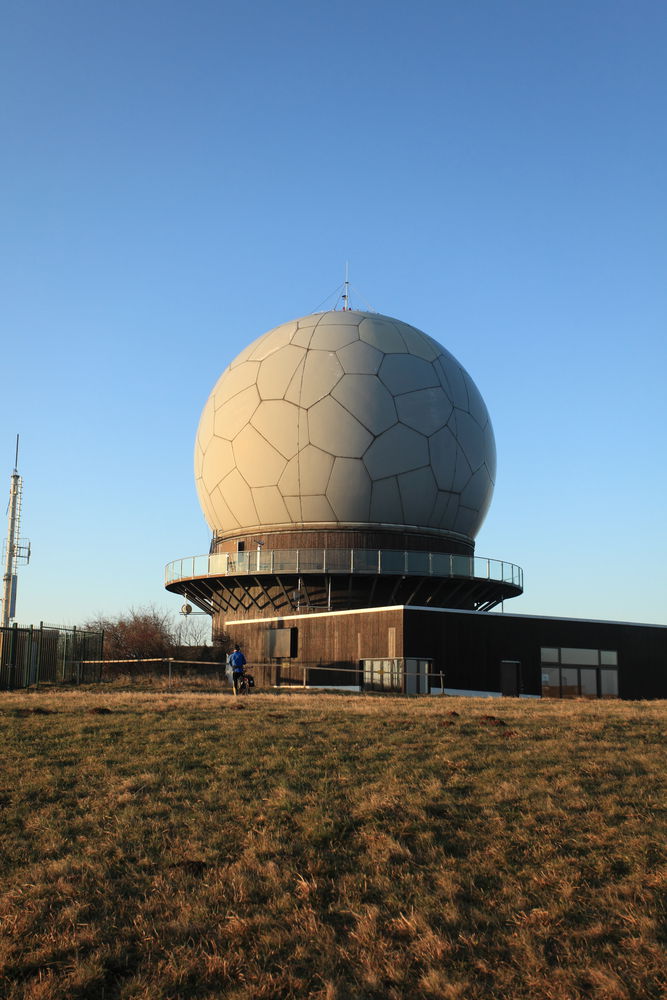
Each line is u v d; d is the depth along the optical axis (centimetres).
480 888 794
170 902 784
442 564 4034
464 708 2023
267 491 4116
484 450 4384
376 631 3328
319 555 4009
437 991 625
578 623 3534
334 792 1081
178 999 629
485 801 1031
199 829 970
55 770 1251
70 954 696
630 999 607
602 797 1040
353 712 1859
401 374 4106
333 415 4006
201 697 2341
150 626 4803
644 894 765
